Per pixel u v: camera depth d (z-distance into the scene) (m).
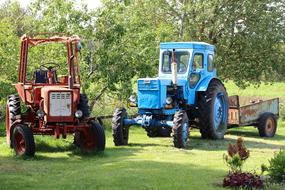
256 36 24.98
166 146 13.97
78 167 10.68
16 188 8.66
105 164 10.95
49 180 9.28
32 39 12.68
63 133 12.07
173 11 25.42
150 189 8.54
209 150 13.39
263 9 25.30
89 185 8.80
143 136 16.12
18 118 12.34
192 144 14.51
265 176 9.53
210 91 15.44
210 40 25.44
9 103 12.84
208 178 9.48
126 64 17.83
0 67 17.44
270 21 24.95
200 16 24.39
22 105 15.39
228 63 26.08
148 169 10.28
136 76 20.14
